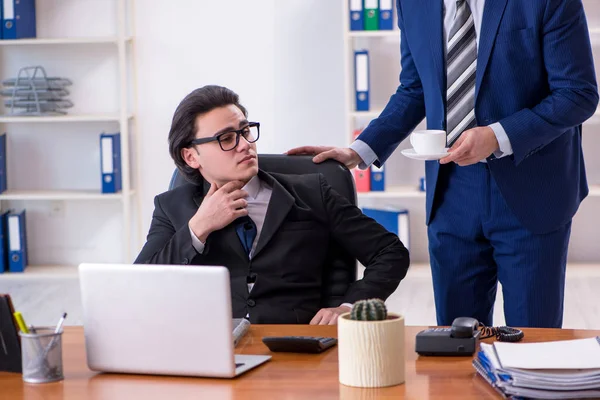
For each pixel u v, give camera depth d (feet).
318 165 9.20
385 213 18.35
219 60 18.98
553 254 9.10
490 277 9.55
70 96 19.34
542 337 6.65
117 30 19.04
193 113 8.55
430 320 15.79
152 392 5.70
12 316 6.11
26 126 19.65
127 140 18.58
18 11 18.38
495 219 9.08
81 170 19.75
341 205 8.77
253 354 6.45
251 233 8.55
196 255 8.38
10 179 19.79
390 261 8.52
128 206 18.71
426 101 9.39
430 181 9.45
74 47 19.20
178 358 5.96
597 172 18.60
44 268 19.53
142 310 5.96
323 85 18.83
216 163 8.46
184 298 5.86
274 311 8.38
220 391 5.67
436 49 9.08
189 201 8.82
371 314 5.71
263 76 18.94
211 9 18.85
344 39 17.53
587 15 17.98
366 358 5.63
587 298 16.99
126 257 18.86
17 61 19.31
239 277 8.46
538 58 8.70
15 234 18.93
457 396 5.46
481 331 6.77
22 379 6.05
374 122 9.97
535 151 8.87
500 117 8.89
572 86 8.56
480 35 8.77
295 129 19.01
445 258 9.48
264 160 9.24
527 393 5.30
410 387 5.64
